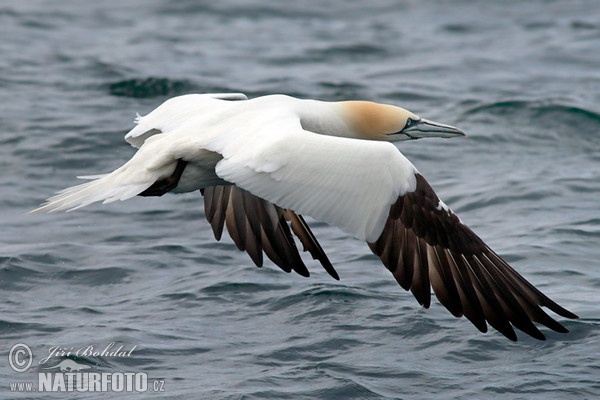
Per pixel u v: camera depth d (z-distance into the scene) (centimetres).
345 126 1185
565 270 1485
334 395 1116
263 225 1243
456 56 3005
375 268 1524
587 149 2136
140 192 1066
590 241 1597
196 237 1694
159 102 2484
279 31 3491
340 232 1700
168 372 1183
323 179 992
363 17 3803
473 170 2005
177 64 2845
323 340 1264
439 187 1914
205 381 1155
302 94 2547
